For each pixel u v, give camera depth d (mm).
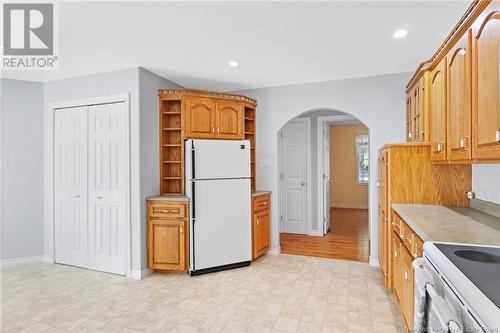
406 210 2266
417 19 2156
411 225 1826
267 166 4051
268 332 2125
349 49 2729
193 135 3473
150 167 3344
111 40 2514
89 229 3434
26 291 2838
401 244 2193
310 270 3371
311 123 5129
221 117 3652
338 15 2104
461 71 1718
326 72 3408
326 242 4617
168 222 3215
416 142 2658
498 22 1250
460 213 2143
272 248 4004
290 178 5254
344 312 2400
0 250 3553
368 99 3551
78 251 3510
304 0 1911
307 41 2547
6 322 2279
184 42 2564
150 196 3334
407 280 1968
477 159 1515
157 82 3488
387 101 3471
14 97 3609
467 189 2426
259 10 2035
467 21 1587
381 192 3061
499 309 742
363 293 2748
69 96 3535
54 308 2498
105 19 2148
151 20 2168
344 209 7938
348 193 8156
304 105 3854
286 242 4625
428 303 1162
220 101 3648
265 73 3441
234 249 3432
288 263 3621
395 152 2592
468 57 1598
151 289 2873
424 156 2521
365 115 3566
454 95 1844
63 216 3598
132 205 3193
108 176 3320
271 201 4020
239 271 3357
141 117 3209
